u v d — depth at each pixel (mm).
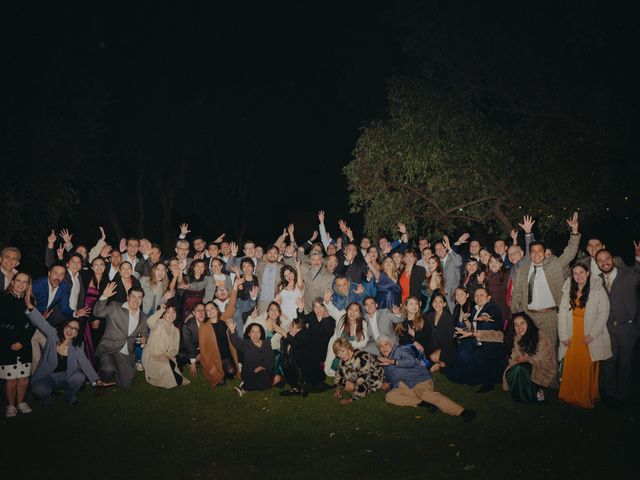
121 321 9453
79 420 8047
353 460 6762
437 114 15484
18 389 8250
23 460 6805
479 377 9281
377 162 16547
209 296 10812
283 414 8281
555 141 13875
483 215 17422
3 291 8211
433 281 10945
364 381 8820
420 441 7270
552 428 7621
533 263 9258
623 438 7270
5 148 16828
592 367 8344
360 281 11680
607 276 8609
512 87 14867
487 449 7012
